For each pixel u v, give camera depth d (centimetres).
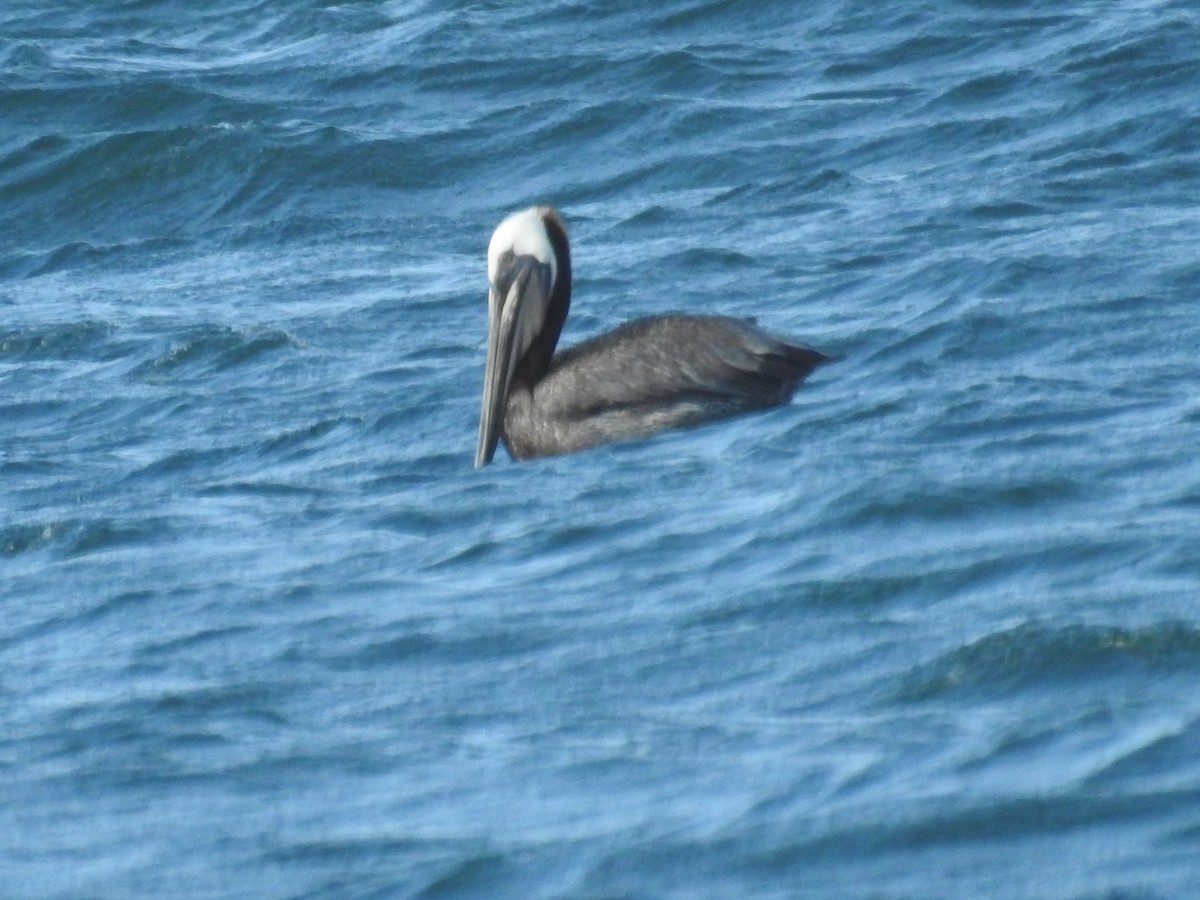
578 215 2925
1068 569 1184
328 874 905
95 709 1150
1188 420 1507
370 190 3253
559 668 1143
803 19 3856
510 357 1792
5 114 3753
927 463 1449
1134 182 2631
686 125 3275
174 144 3403
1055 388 1653
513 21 4072
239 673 1191
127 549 1496
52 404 2092
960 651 1066
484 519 1481
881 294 2170
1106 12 3659
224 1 4722
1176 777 884
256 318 2417
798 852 865
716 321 1753
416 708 1107
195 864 932
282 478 1692
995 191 2641
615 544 1373
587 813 937
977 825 866
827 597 1196
